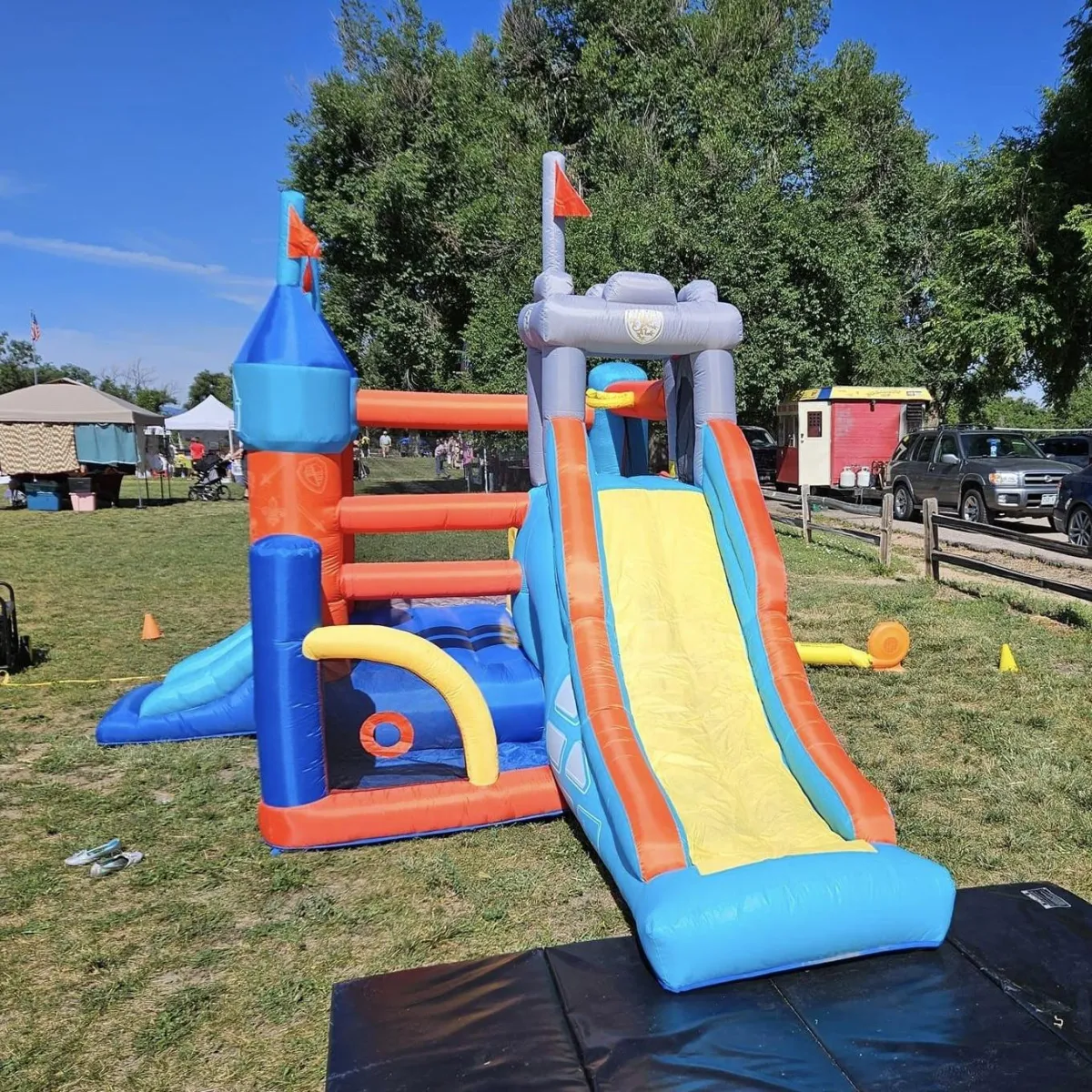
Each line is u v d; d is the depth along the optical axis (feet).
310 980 11.19
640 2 68.33
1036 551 42.63
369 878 13.60
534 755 16.42
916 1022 9.99
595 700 13.16
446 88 65.00
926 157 77.92
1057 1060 9.39
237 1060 9.87
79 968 11.50
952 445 53.78
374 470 105.09
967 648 25.66
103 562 43.52
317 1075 9.62
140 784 17.02
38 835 15.02
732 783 12.82
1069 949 11.38
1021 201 56.24
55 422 70.54
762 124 59.47
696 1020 10.05
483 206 60.18
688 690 13.96
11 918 12.62
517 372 53.62
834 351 64.23
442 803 14.70
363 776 15.98
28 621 31.27
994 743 18.61
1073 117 55.06
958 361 72.74
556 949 11.53
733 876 10.69
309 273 18.49
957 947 11.39
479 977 10.96
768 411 71.00
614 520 15.87
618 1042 9.71
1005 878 13.55
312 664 14.42
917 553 43.47
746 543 15.28
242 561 44.09
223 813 15.80
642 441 22.13
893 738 19.20
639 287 15.96
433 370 66.54
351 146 65.82
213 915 12.66
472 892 13.19
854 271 57.47
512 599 19.62
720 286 52.90
